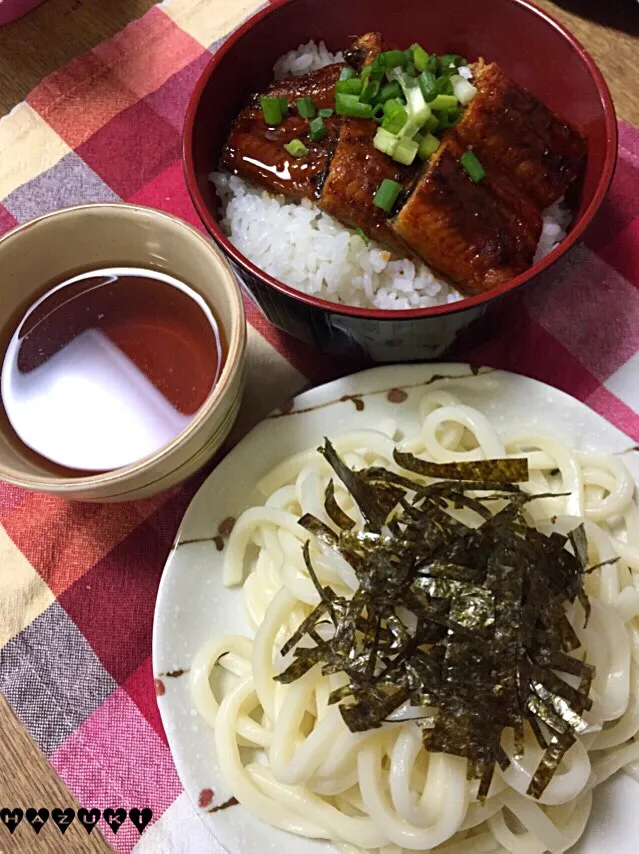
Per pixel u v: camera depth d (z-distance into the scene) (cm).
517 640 21
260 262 27
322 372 29
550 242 27
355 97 27
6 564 27
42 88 33
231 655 25
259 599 25
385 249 27
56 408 25
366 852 22
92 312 26
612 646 22
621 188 30
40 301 25
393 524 22
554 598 21
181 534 25
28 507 28
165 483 23
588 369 28
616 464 25
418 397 26
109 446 24
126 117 33
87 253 25
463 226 24
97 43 34
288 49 29
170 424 25
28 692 26
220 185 28
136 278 25
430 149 26
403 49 29
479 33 28
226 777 23
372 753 22
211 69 26
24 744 25
